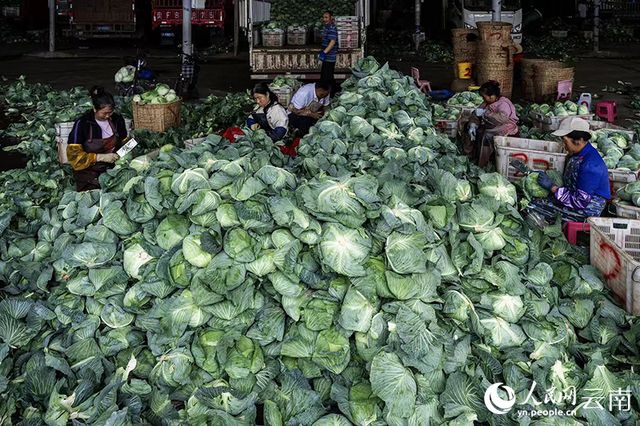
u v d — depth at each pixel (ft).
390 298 11.92
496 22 44.01
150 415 11.25
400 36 83.66
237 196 12.96
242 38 76.95
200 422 10.80
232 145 16.35
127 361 12.20
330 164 16.02
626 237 16.72
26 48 77.10
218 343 11.69
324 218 12.53
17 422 11.38
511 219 14.73
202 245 12.35
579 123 20.04
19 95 43.29
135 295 12.59
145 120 27.40
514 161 21.17
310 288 12.14
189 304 12.09
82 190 22.09
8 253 15.96
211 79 55.31
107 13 73.87
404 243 12.26
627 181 21.86
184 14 44.57
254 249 12.24
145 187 13.61
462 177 18.58
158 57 70.90
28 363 12.12
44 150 27.99
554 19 87.35
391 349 11.25
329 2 55.62
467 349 12.01
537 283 13.89
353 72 29.19
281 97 39.68
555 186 20.26
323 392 11.51
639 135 27.32
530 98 42.68
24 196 22.09
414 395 10.87
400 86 27.17
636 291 14.21
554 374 12.05
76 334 12.53
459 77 46.14
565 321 13.67
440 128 30.81
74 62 65.87
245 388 11.41
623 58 70.08
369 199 12.98
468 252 13.39
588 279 15.02
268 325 11.88
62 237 14.34
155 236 13.01
